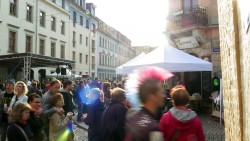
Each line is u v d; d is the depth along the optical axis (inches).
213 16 692.1
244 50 79.2
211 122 478.6
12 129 163.2
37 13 1296.8
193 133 130.3
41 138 195.3
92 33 2090.3
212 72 690.8
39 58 892.0
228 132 119.3
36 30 1285.7
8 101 280.1
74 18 1769.2
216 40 689.6
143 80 84.9
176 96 135.1
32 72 1136.2
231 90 107.1
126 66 443.5
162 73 87.0
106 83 312.0
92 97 238.1
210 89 692.7
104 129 176.7
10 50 1108.5
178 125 130.0
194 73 752.3
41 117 209.0
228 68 113.0
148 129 78.0
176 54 417.1
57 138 208.8
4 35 1077.1
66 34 1621.6
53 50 1471.5
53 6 1449.3
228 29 110.3
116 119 174.1
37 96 195.8
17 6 1160.2
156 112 86.0
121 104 177.8
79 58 1846.7
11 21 1117.1
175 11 807.1
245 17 74.7
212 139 348.5
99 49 2247.8
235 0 87.0
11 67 1031.0
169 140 131.6
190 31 746.8
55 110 212.1
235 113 99.2
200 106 613.6
